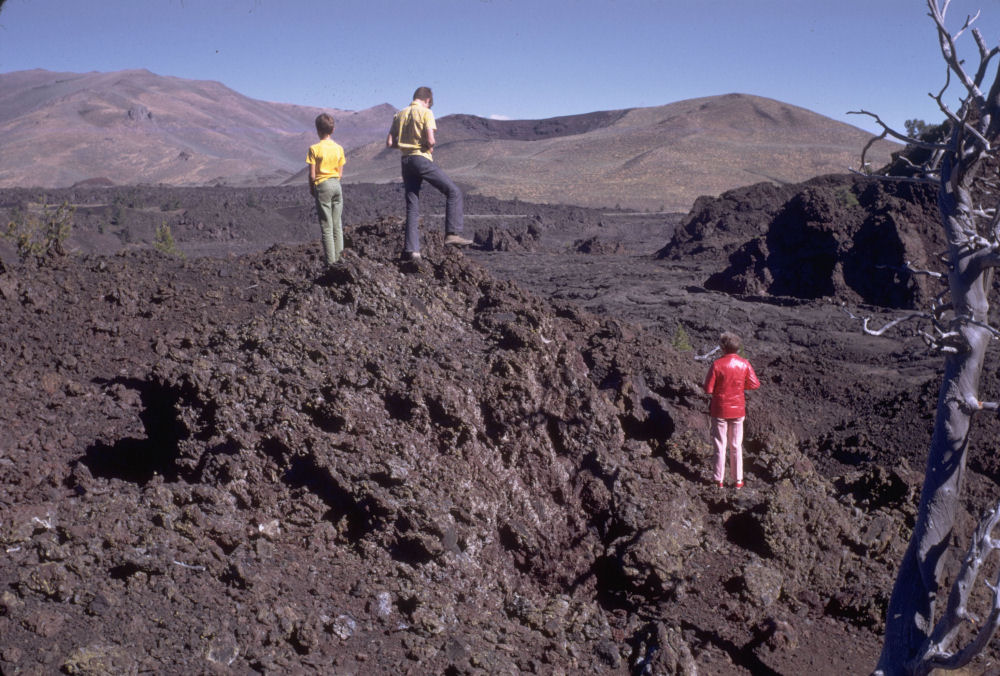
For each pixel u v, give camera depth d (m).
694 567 7.22
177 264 12.15
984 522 5.42
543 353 8.14
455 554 6.45
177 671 4.74
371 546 6.35
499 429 7.52
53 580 5.13
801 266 31.36
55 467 7.02
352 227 12.77
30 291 10.09
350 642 5.52
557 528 7.30
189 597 5.39
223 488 6.50
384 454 6.93
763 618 6.95
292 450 6.75
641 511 7.39
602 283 35.62
